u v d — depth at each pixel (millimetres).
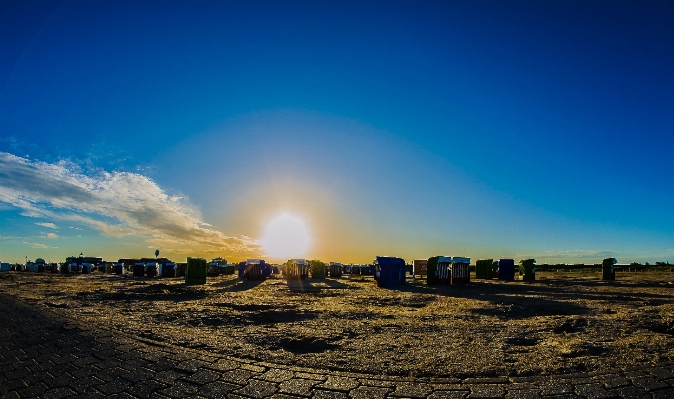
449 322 12148
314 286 31625
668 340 8250
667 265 71125
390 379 5953
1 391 5605
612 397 5004
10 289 25812
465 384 5691
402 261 34000
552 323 11234
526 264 40219
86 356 7320
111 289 26031
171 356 7266
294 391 5453
